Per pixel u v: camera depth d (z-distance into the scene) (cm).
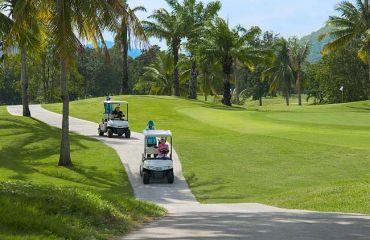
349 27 5809
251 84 11612
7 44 2147
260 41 10581
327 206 1358
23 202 859
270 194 1764
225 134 3166
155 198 1728
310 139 2788
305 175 2045
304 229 798
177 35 6166
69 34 2000
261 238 702
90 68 11188
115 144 2880
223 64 6062
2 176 1922
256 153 2525
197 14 6203
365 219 948
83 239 700
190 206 1466
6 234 636
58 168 2181
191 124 3962
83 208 905
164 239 704
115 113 3262
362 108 6241
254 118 4038
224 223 893
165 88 8356
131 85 11800
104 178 2062
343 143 2628
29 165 2214
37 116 4453
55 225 717
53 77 8506
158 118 4338
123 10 2048
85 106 5238
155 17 6125
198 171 2203
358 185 1647
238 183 1967
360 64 7831
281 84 9500
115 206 1034
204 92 8438
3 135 2914
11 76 11156
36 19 2231
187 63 6494
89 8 1983
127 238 722
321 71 8388
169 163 2009
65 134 2250
